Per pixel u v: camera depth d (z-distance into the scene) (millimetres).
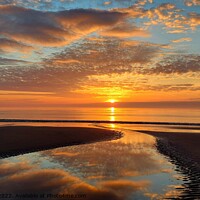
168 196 12844
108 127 47469
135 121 62406
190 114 110438
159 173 16625
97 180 15180
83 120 65500
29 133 32594
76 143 27969
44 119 70750
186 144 27062
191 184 14570
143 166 18359
